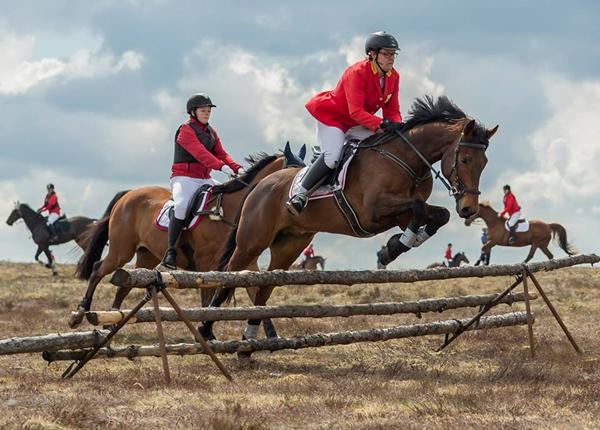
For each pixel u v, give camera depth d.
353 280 11.71
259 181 13.14
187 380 10.16
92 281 16.12
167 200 15.32
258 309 11.35
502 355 13.27
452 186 11.03
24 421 7.55
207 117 14.66
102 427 7.54
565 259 14.09
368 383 10.01
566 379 10.31
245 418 7.82
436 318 19.81
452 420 7.81
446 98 11.45
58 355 10.45
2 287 28.95
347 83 11.56
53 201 35.28
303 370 11.90
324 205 11.89
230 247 13.31
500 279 30.62
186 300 24.11
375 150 11.44
